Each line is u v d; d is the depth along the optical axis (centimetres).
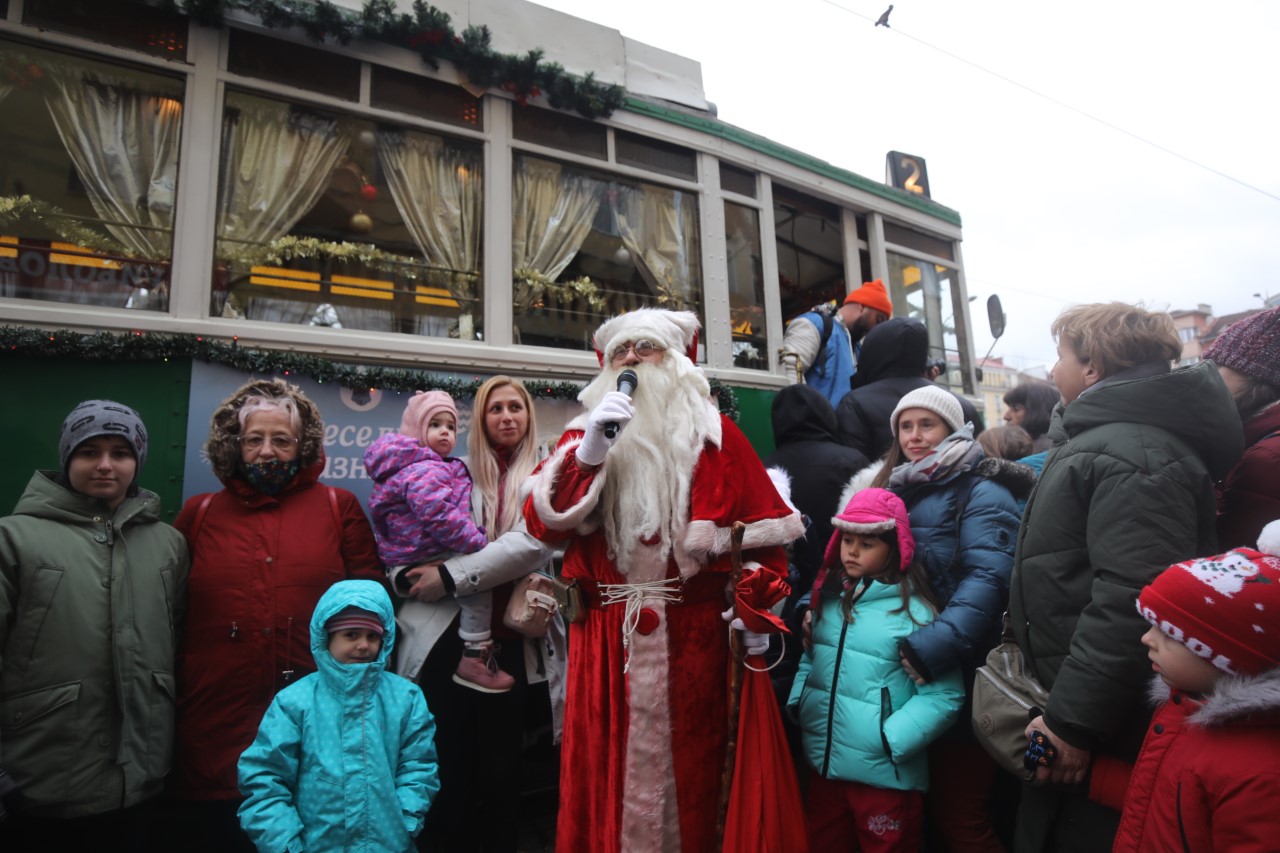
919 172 604
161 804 243
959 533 241
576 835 189
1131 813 154
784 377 453
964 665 235
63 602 194
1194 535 172
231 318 303
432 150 362
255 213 317
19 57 285
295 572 226
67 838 193
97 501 209
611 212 414
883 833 219
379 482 251
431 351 335
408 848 194
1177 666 147
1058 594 188
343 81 343
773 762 189
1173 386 182
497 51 370
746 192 471
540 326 378
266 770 190
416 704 211
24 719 187
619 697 188
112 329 277
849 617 234
